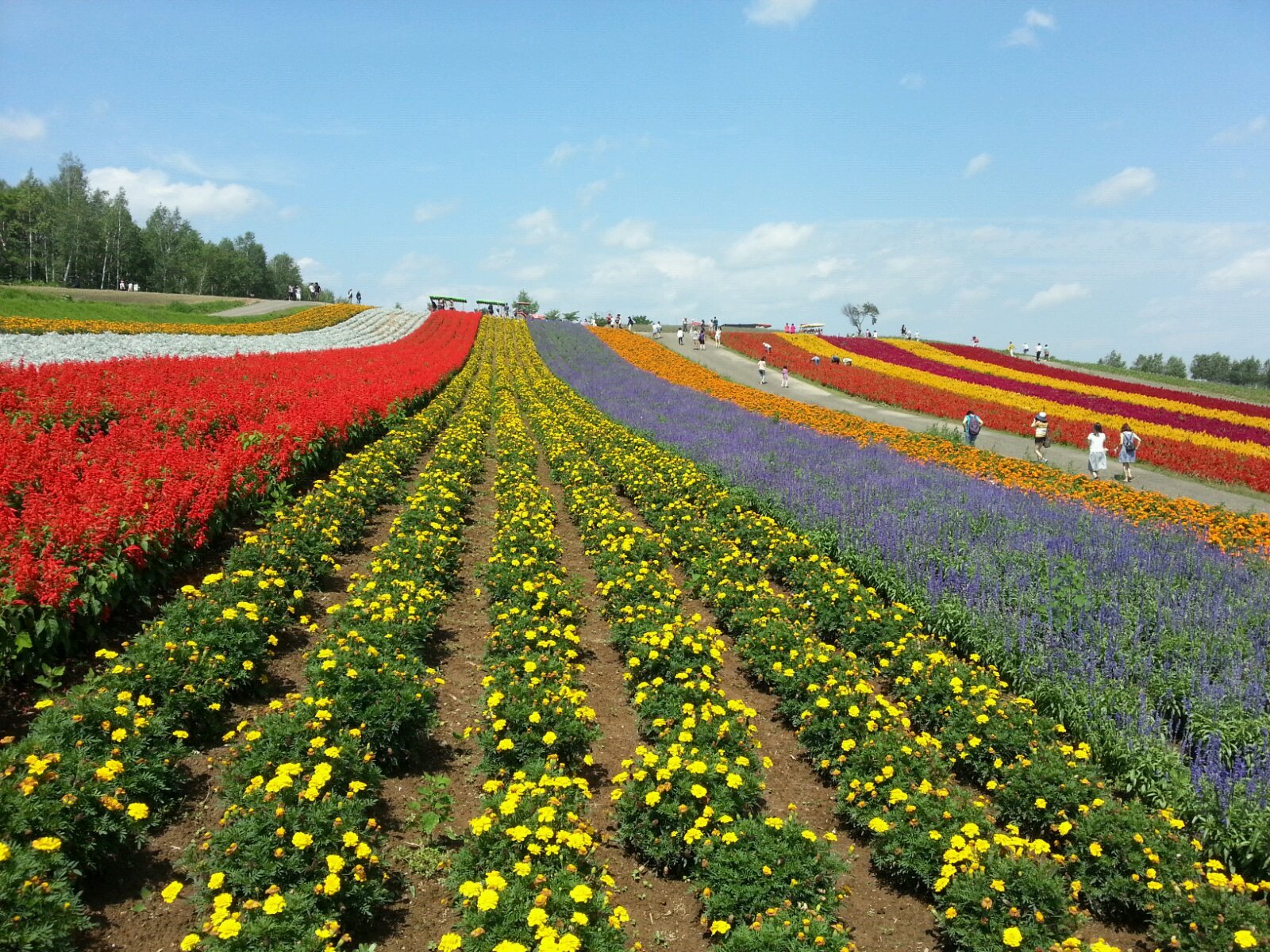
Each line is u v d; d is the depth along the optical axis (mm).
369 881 4922
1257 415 42906
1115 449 31047
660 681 7465
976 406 38250
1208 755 6562
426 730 7176
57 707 6074
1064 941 4727
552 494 17469
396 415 21109
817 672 7770
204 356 25484
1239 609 9570
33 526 8047
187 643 6844
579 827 5383
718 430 24297
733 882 5059
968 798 6164
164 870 5230
